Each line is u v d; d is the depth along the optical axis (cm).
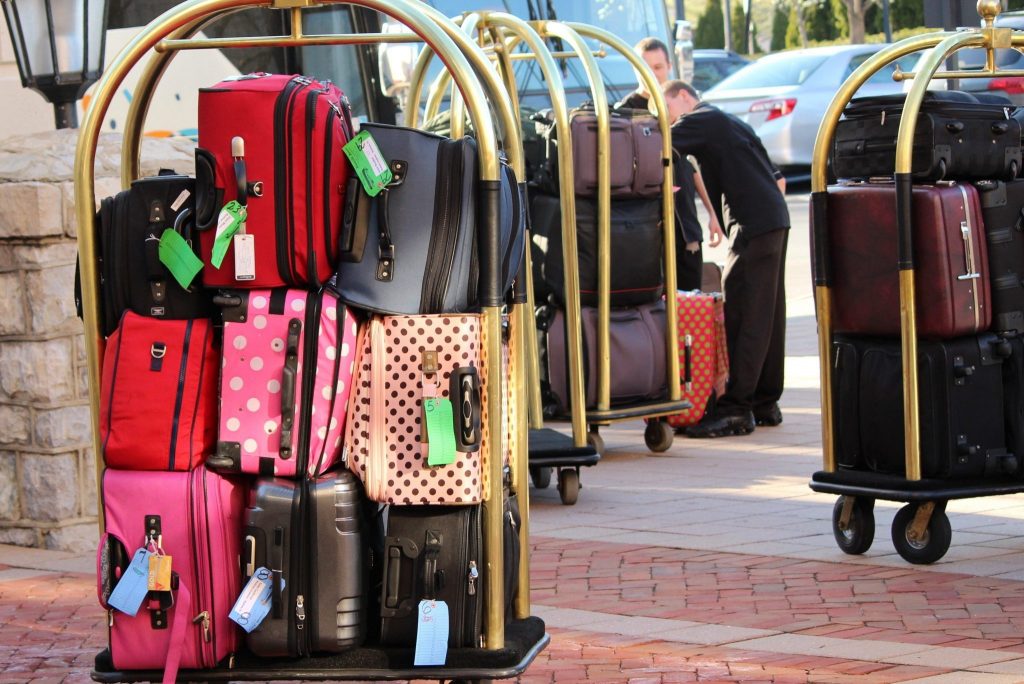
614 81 1412
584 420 884
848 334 726
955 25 1020
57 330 785
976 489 695
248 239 452
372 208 457
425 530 456
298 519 452
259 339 456
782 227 1080
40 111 1197
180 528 457
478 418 454
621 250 975
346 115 472
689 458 1020
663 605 653
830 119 712
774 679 545
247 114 452
